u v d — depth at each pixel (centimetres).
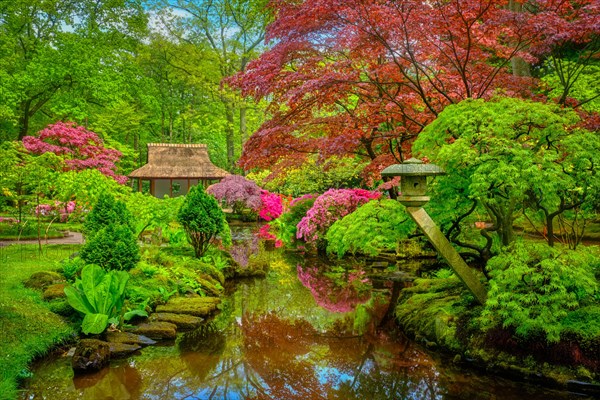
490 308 438
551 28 530
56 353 443
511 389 381
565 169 424
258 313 626
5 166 880
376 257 1067
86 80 1973
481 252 518
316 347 493
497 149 404
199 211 841
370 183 815
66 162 1623
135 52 2869
